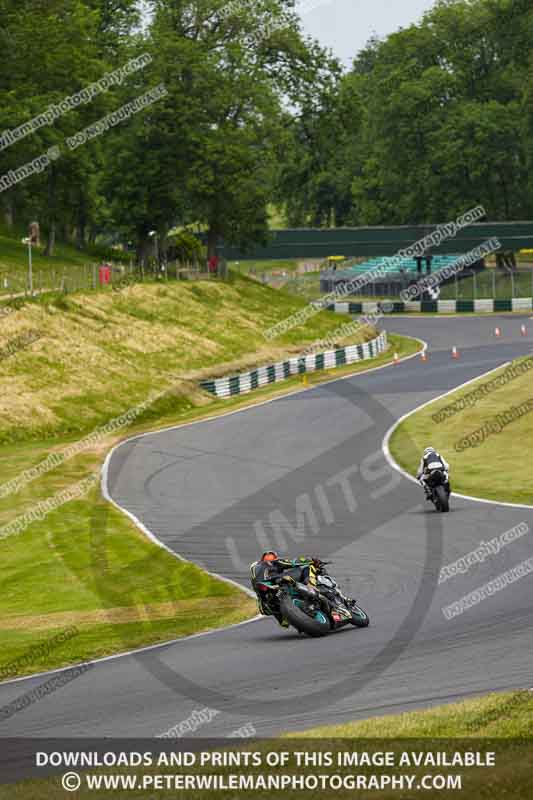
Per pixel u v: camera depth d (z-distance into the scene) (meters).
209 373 96.19
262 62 141.62
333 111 150.12
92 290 108.81
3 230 156.75
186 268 148.75
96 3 156.00
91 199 154.25
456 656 22.50
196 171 132.75
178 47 129.00
